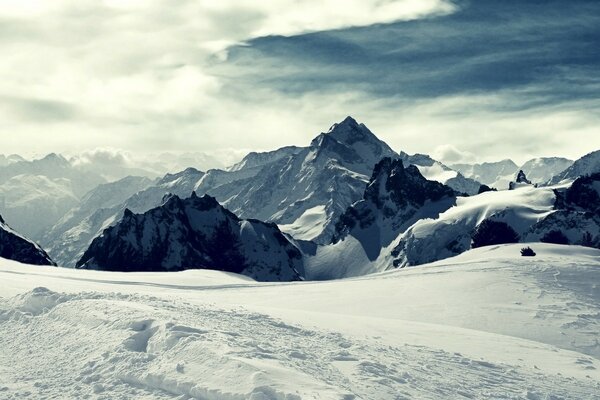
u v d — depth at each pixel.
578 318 50.72
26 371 23.33
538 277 66.44
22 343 27.44
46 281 60.34
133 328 26.19
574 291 60.41
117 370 21.97
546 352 35.34
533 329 47.66
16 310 32.44
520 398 23.45
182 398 19.53
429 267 90.50
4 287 43.72
